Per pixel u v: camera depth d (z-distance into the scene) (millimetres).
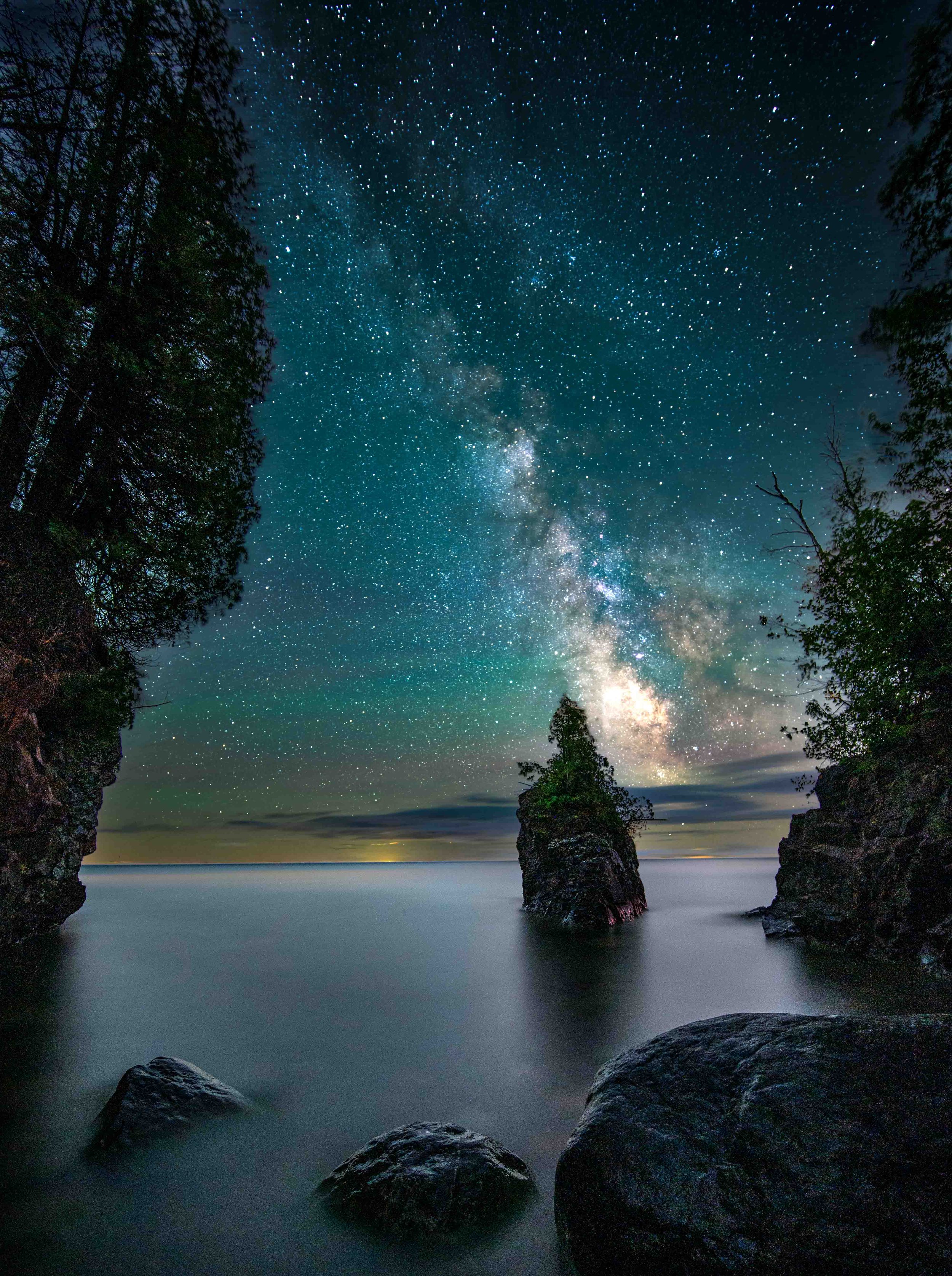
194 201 17266
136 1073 9289
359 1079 11305
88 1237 6492
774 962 21484
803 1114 5328
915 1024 5906
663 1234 5008
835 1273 4520
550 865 36688
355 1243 6266
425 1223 6246
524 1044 13383
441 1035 14078
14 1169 7820
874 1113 5238
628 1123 5695
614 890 33375
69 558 16812
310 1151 8422
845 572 20391
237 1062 12258
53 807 22797
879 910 21516
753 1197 4941
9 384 14453
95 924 32188
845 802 27219
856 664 20812
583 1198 5469
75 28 14953
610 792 41406
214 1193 7273
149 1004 16656
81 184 15305
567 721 42156
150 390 16297
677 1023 14883
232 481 19219
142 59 16109
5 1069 11773
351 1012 16062
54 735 20828
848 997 16453
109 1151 8023
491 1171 6762
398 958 23500
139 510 17875
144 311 16391
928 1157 4914
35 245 14273
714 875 92375
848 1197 4793
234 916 36969
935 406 15156
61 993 17719
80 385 15438
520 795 42844
